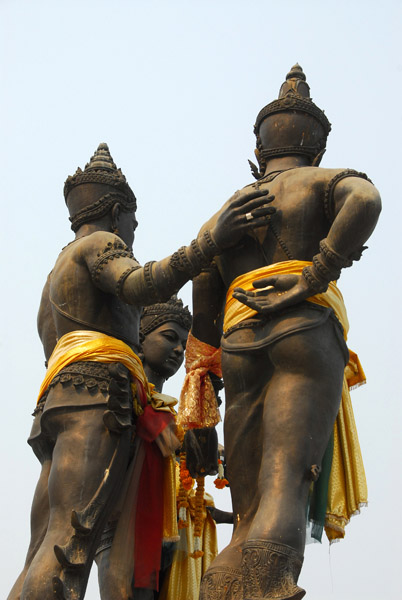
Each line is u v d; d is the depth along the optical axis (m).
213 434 6.73
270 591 5.10
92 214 7.07
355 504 6.22
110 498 6.12
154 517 6.59
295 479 5.41
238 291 5.78
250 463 5.81
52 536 5.95
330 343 5.75
